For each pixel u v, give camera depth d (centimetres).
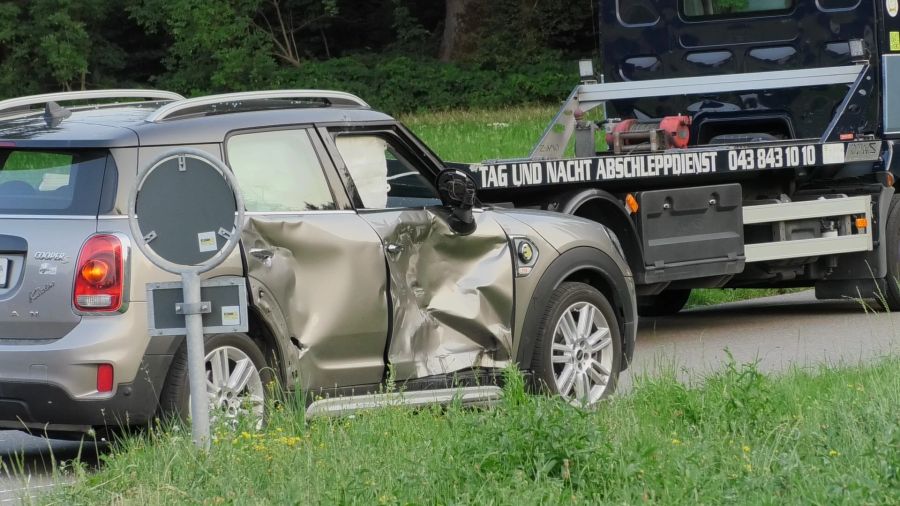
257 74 6625
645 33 2006
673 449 887
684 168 1698
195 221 893
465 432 902
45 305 972
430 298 1127
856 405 1015
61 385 957
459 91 6675
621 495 786
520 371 1170
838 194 1909
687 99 1978
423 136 3828
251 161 1040
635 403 1110
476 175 1545
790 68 1939
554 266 1209
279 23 7200
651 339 1781
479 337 1155
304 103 1137
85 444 1145
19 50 6500
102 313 962
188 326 897
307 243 1042
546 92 6594
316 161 1077
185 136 1015
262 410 1010
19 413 977
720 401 1051
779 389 1117
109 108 1121
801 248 1844
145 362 965
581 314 1232
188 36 6512
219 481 816
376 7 7312
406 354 1103
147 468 862
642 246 1656
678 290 2027
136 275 966
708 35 1972
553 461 826
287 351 1027
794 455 844
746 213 1788
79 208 984
